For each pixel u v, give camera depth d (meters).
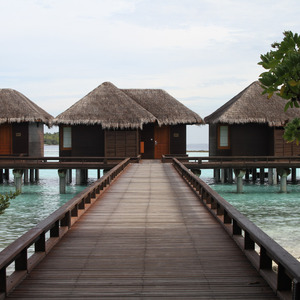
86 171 31.50
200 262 5.93
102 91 28.02
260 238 5.06
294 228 14.95
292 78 2.97
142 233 7.73
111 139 25.97
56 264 5.80
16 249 4.55
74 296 4.64
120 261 5.97
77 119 25.89
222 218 8.71
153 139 28.30
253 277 5.27
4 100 27.19
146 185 15.05
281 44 3.01
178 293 4.74
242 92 29.20
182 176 17.42
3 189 27.64
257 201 21.53
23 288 4.88
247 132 27.20
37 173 33.56
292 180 31.34
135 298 4.60
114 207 10.61
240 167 23.62
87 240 7.18
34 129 29.22
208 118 31.02
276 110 26.80
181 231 7.91
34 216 17.70
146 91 30.39
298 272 3.79
